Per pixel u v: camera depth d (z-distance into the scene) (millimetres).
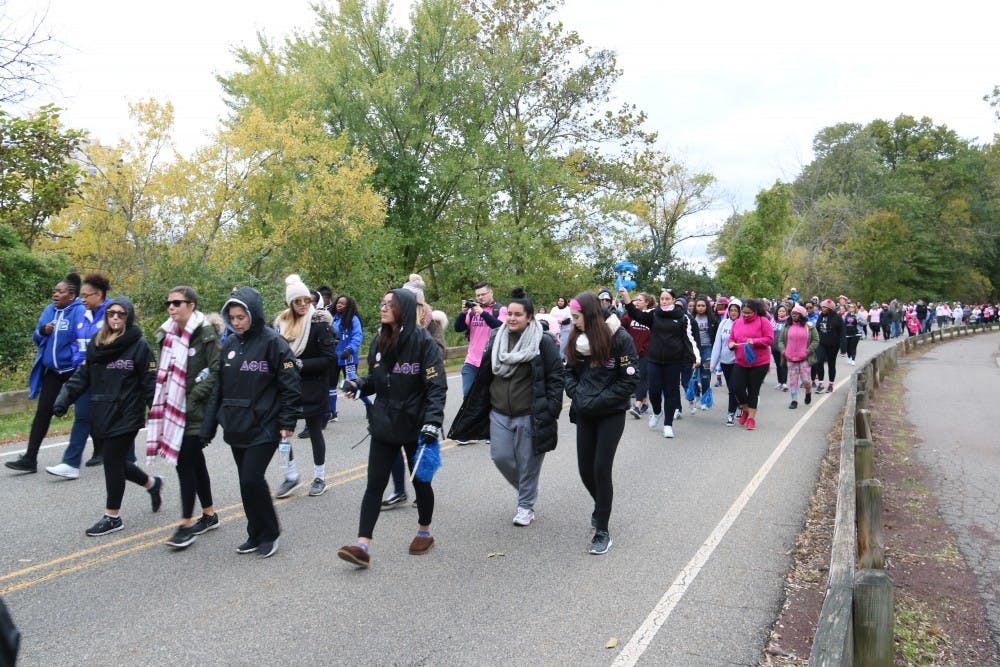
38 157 16281
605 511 5367
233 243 18812
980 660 4090
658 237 39906
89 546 5289
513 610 4332
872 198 62594
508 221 26547
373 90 24312
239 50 25094
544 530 5832
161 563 4988
